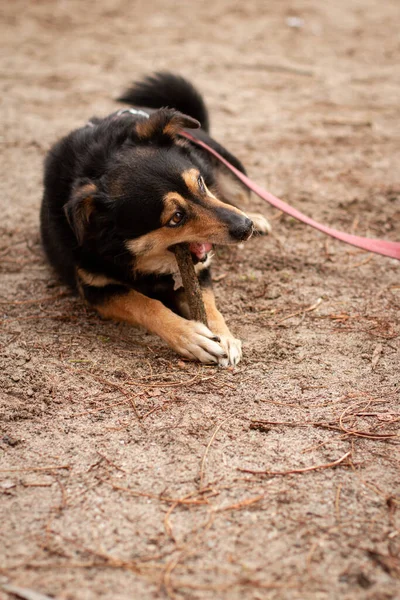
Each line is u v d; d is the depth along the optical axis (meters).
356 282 1.88
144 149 1.70
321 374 1.64
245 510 1.42
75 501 1.43
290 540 1.38
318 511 1.41
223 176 2.00
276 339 1.73
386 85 2.98
